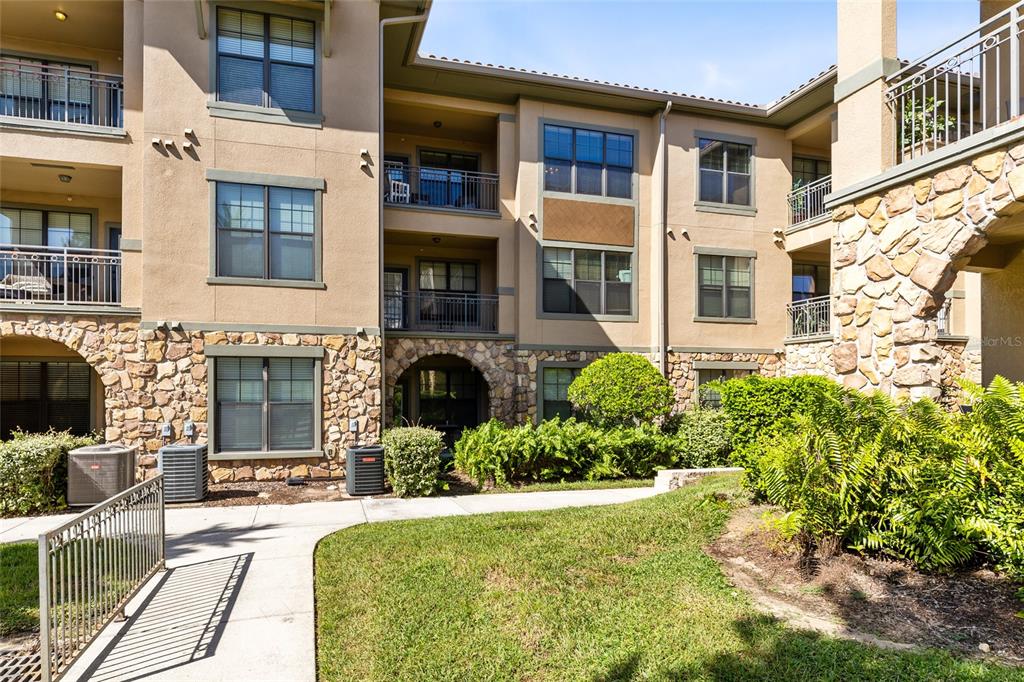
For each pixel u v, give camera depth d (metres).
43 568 3.39
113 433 9.95
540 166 14.30
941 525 4.17
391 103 13.85
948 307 14.37
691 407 14.84
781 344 15.80
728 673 3.46
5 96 11.57
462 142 15.73
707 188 15.34
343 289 11.09
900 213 5.74
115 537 4.50
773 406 8.29
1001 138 4.72
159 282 10.12
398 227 13.55
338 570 5.55
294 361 10.83
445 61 12.86
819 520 4.59
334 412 10.95
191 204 10.30
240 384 10.54
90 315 10.02
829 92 13.87
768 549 5.11
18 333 9.71
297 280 10.86
